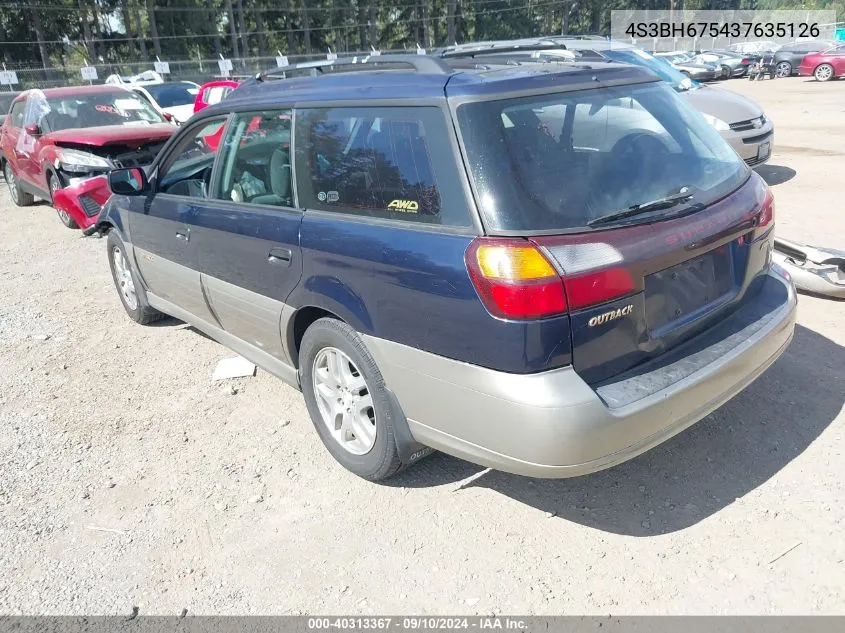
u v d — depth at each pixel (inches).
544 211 99.3
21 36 1934.1
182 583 110.3
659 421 102.7
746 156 324.8
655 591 102.1
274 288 137.6
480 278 97.4
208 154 188.7
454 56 140.6
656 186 111.8
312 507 126.5
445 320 103.3
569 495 124.8
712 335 116.7
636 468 130.6
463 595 104.0
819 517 114.2
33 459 147.9
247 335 156.9
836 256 194.4
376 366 118.5
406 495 128.1
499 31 2721.5
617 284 99.0
